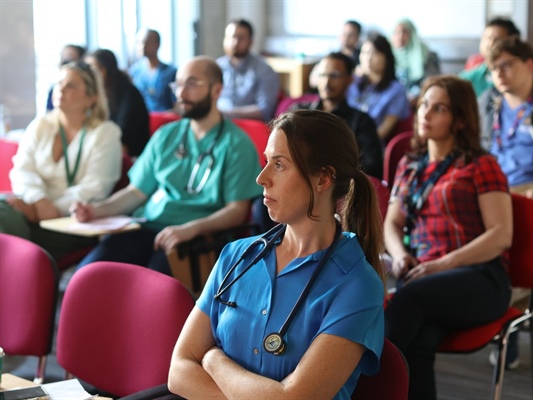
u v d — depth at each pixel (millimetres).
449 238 2928
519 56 3904
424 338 2662
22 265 2543
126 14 7547
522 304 3195
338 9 8930
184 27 8312
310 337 1772
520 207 2949
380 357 1859
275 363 1784
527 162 3994
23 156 3939
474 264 2828
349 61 4469
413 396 2631
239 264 1908
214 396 1824
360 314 1745
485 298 2756
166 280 2176
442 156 2998
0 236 2627
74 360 2301
